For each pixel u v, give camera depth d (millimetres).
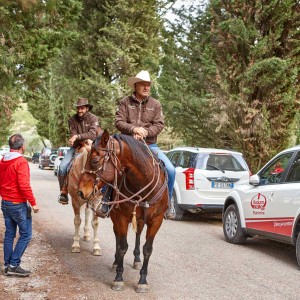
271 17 14102
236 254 8383
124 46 25891
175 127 16203
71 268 7008
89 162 5395
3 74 10117
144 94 6406
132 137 5723
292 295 5930
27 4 9195
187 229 11062
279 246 9359
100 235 9836
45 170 38312
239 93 13867
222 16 14969
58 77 25500
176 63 15539
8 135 27016
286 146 14828
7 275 6477
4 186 6352
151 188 5730
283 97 13945
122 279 6027
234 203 9570
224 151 12125
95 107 25594
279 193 7926
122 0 25172
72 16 10555
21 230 6410
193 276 6754
